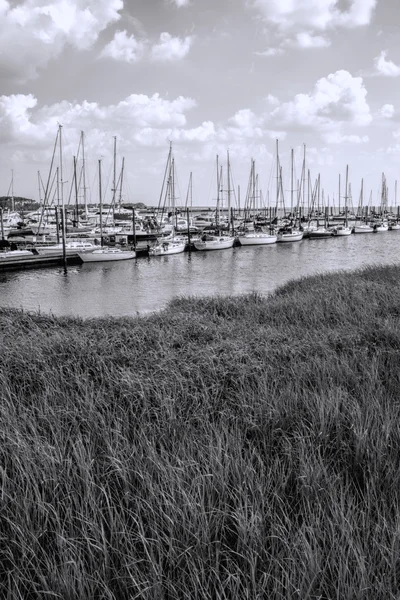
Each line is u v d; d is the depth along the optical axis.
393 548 2.69
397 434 4.32
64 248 38.75
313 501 3.31
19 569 2.68
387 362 7.05
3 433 4.24
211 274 36.78
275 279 33.84
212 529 3.00
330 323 11.52
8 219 79.50
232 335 9.27
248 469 3.58
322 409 4.79
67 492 3.36
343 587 2.47
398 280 18.61
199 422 4.86
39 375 6.39
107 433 4.36
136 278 34.97
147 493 3.39
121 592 2.56
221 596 2.53
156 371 6.37
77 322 12.70
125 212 86.62
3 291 29.50
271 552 2.86
